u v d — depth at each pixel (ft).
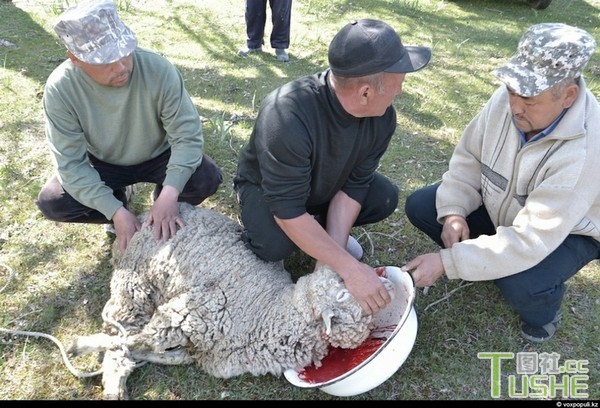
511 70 6.06
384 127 6.96
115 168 8.21
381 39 5.74
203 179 8.39
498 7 19.54
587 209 6.32
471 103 13.00
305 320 6.52
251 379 6.90
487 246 6.63
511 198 7.07
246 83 13.42
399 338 5.91
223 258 7.08
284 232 6.93
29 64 13.39
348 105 6.20
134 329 7.02
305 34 16.24
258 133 6.54
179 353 6.95
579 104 6.14
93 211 8.12
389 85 5.87
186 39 15.44
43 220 9.10
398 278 6.73
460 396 6.86
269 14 17.60
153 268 7.14
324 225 8.15
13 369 6.92
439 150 11.31
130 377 6.88
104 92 7.15
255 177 7.38
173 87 7.48
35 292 7.92
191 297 6.78
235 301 6.84
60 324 7.51
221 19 16.83
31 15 15.99
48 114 7.17
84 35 6.36
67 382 6.80
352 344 6.45
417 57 6.05
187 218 7.55
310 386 6.12
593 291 8.23
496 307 7.97
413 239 9.18
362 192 7.57
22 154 10.44
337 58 5.89
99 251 8.63
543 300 6.94
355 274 6.36
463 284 8.30
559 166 6.27
